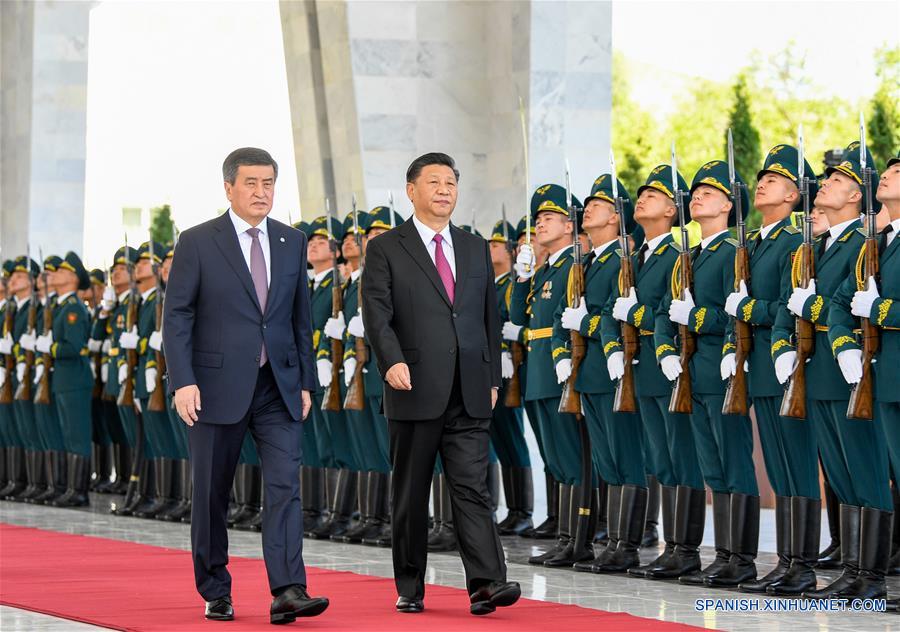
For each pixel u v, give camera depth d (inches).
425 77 613.6
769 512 576.4
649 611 304.3
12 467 681.6
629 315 366.0
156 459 565.0
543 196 405.7
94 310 636.7
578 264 384.5
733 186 346.3
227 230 298.7
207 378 292.7
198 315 295.7
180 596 324.2
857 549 323.9
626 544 376.8
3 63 949.8
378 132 611.2
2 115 950.4
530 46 588.1
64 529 511.2
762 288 335.3
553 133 590.9
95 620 287.7
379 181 610.5
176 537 478.9
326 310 481.7
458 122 616.1
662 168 374.0
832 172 323.6
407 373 290.4
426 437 293.9
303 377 299.6
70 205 904.9
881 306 301.6
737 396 335.0
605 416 378.9
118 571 373.7
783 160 342.6
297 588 282.5
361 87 610.2
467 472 293.7
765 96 1470.2
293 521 287.7
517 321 420.5
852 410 304.0
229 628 276.4
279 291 296.2
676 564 361.1
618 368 366.3
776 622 289.3
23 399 645.9
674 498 364.8
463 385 292.8
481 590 291.9
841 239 319.9
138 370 561.6
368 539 460.1
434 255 301.0
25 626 283.4
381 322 294.2
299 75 692.7
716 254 352.5
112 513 588.7
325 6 632.4
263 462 293.0
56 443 637.3
